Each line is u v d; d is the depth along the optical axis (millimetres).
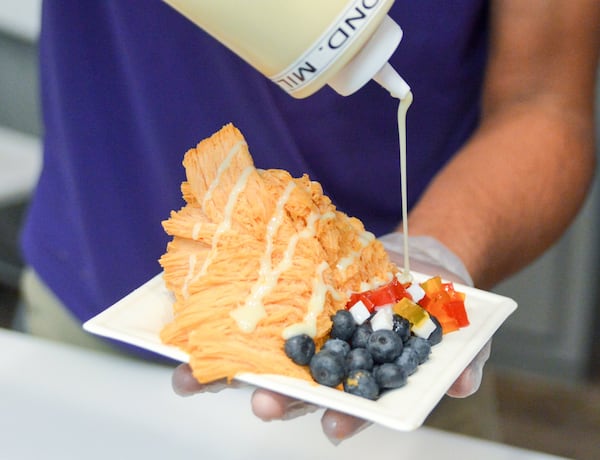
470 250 876
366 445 728
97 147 938
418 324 705
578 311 1491
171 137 917
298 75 665
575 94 985
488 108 995
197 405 754
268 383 664
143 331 702
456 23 911
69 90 928
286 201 720
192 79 900
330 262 725
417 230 888
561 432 1451
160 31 890
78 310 958
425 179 979
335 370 666
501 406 1508
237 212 720
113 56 924
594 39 973
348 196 949
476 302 756
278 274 702
